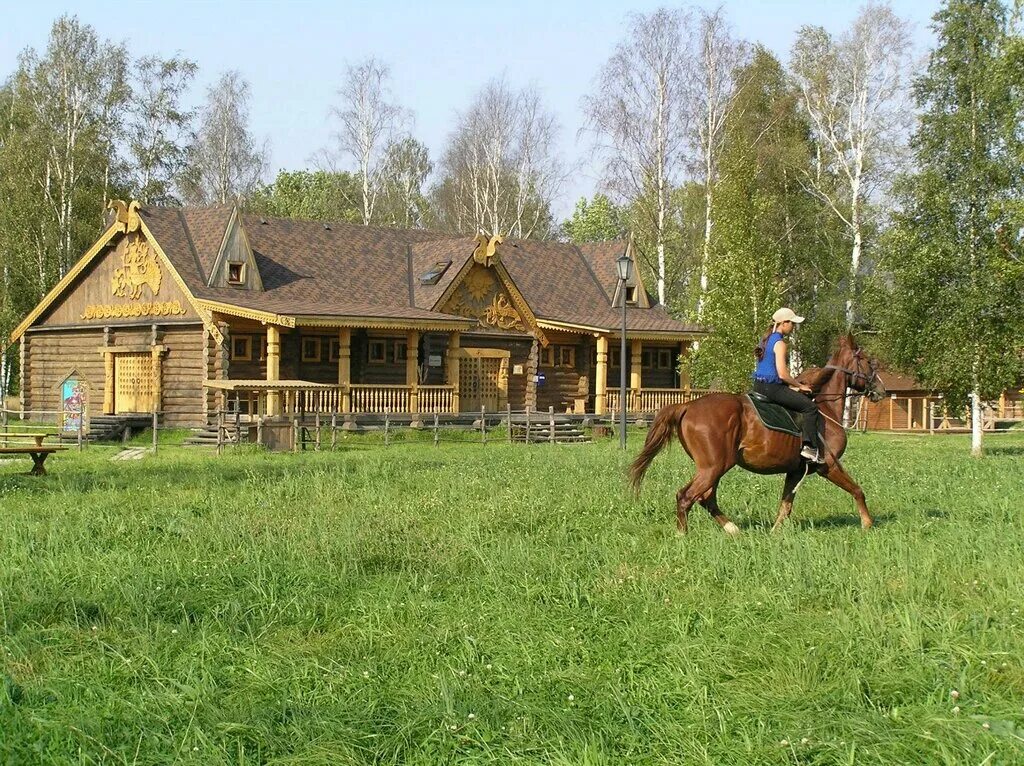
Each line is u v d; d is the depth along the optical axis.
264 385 32.19
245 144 70.38
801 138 56.56
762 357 14.46
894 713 7.05
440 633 9.07
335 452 31.03
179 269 37.38
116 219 39.22
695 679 7.77
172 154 59.53
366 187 65.94
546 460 26.55
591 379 48.44
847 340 15.09
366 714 7.23
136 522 14.72
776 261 39.81
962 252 32.84
